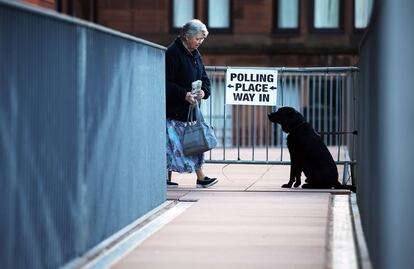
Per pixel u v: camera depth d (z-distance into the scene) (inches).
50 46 249.6
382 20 242.1
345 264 287.6
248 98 542.6
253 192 472.7
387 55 231.3
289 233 339.3
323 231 344.2
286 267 276.8
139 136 366.6
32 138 235.3
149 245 313.1
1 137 213.6
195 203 427.8
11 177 220.2
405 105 209.0
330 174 482.3
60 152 258.5
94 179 295.3
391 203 221.8
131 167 351.6
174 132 475.5
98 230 301.7
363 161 345.4
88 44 287.1
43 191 243.8
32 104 235.5
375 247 263.6
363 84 351.3
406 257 207.3
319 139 487.8
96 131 296.8
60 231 259.0
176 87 467.2
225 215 386.3
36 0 574.2
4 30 216.8
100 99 301.7
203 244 315.6
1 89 214.4
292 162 490.0
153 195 398.9
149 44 381.4
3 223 214.8
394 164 218.5
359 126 396.5
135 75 357.1
